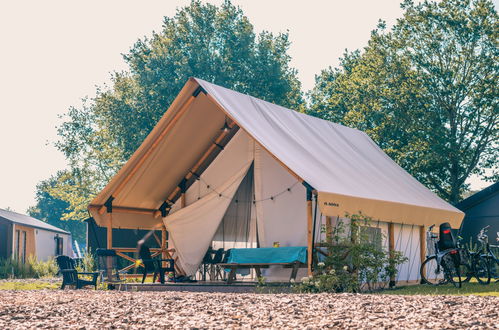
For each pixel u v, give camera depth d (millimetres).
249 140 14367
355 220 11719
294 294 9945
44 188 41719
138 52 34969
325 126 16344
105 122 36031
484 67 29656
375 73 31328
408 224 14703
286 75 36000
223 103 12516
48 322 6875
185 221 14906
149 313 7516
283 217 13492
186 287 12734
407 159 30062
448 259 13164
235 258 12633
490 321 6324
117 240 24156
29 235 33344
